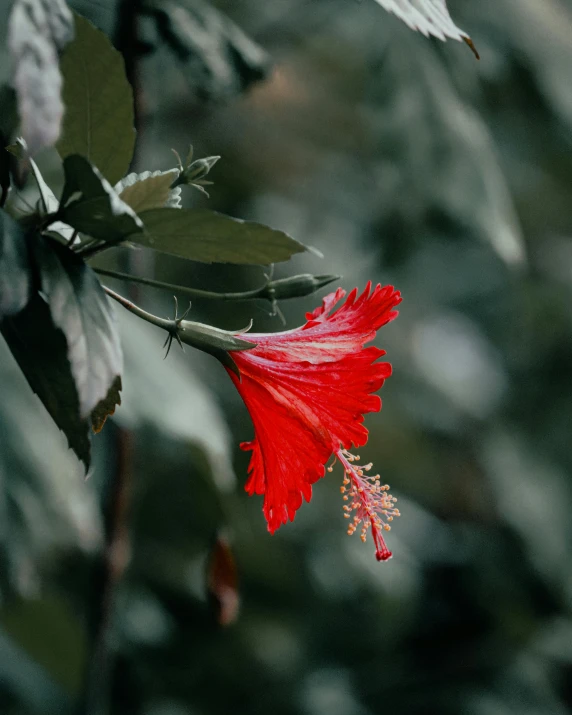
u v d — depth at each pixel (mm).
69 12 803
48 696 1636
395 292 900
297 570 1974
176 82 1474
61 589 1636
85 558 1627
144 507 1702
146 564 1766
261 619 1952
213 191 1877
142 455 1570
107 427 1244
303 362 901
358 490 957
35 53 790
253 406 906
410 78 1517
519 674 2016
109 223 831
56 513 1183
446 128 1516
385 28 1520
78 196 855
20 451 1175
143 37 1168
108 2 1235
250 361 901
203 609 1819
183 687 1810
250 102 1845
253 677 1861
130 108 840
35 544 1170
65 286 819
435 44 1512
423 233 1552
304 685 1877
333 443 897
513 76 1593
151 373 1228
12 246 815
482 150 1540
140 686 1771
